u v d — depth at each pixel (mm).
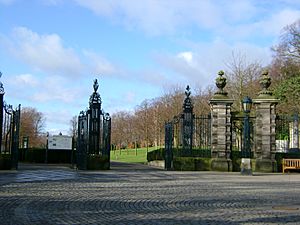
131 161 55844
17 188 16016
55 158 42531
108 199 13336
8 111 26016
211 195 14805
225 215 10406
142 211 10961
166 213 10656
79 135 30547
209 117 32000
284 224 9211
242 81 56750
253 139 32844
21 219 9430
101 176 23312
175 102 69500
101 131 31375
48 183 18375
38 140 87000
